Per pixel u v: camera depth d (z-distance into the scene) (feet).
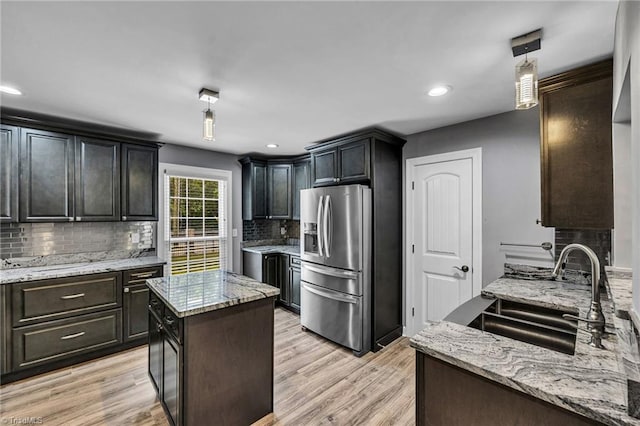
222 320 6.06
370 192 10.05
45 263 9.88
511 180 8.46
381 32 4.78
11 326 8.02
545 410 2.96
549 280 7.64
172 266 12.81
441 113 8.64
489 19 4.44
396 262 10.96
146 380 8.13
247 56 5.52
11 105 7.98
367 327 9.84
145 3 4.06
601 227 5.75
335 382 8.11
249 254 14.83
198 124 9.74
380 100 7.68
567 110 6.01
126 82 6.58
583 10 4.22
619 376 3.03
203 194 13.89
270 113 8.65
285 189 15.16
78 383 7.97
